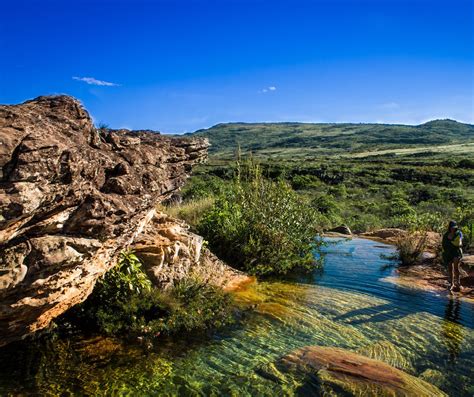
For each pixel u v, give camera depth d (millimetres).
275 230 11211
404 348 6531
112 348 5891
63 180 3846
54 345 5773
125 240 5707
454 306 8750
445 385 5445
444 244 10203
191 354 5945
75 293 5027
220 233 11234
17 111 3982
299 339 6668
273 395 4949
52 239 4129
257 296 8711
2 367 5121
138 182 5137
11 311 4191
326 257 13438
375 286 10086
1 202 3316
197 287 7910
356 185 43781
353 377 5328
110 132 5531
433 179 44938
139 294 6898
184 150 6922
